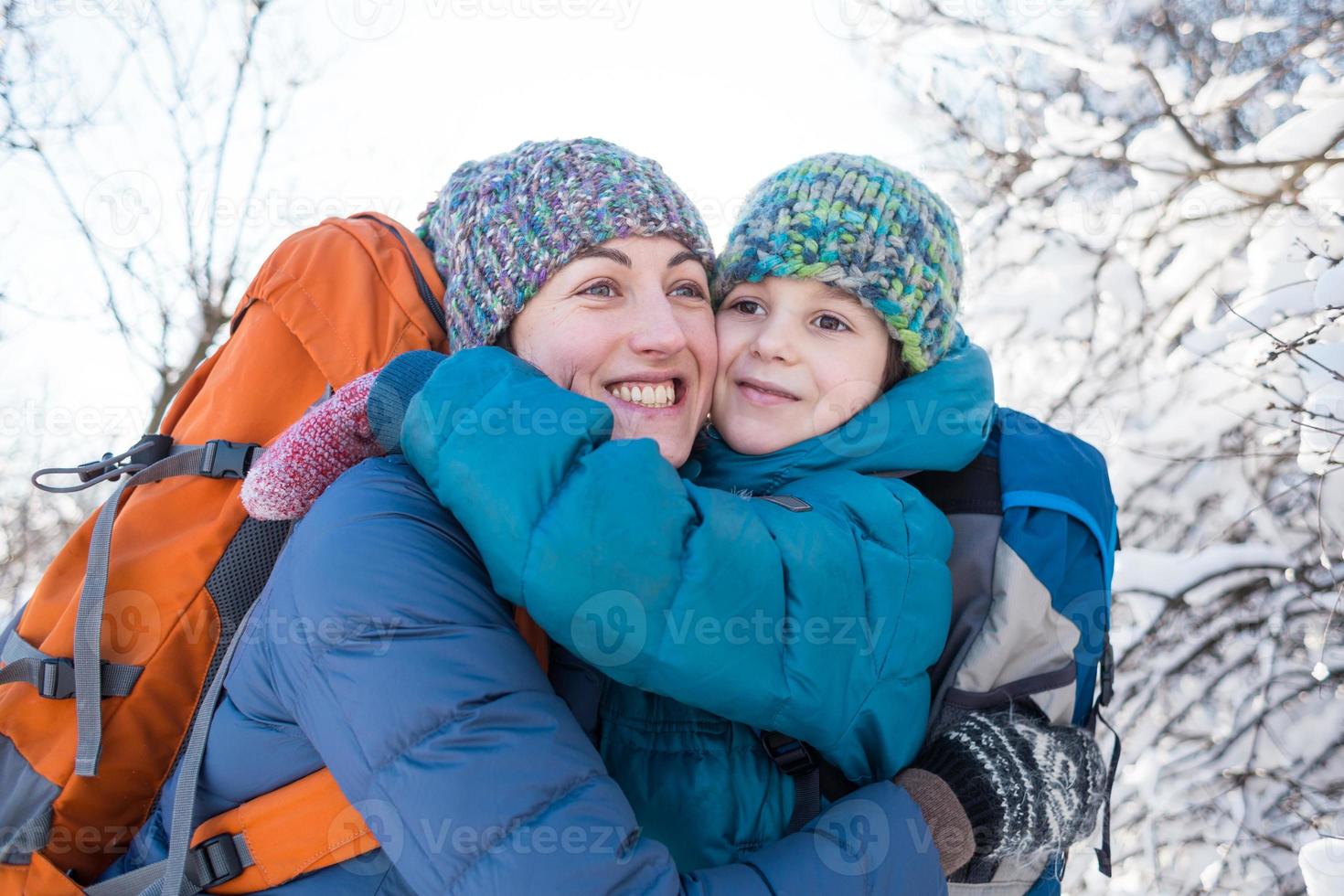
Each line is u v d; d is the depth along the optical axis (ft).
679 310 5.05
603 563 3.70
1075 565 5.06
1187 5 13.16
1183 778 12.16
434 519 3.92
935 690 4.91
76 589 4.95
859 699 4.26
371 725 3.51
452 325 5.29
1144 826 12.21
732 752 4.38
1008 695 4.78
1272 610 12.14
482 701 3.53
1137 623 12.50
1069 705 4.93
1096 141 13.70
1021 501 5.07
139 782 4.70
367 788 3.51
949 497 5.22
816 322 5.11
